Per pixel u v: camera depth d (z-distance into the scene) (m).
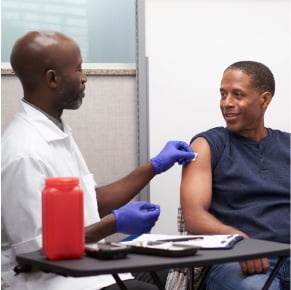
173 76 2.43
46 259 1.19
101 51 2.38
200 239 1.39
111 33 2.38
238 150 1.92
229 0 2.45
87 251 1.22
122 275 1.71
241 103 1.90
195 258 1.17
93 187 1.86
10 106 2.30
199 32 2.44
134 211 1.48
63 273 1.11
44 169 1.60
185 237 1.42
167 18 2.42
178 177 2.45
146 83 2.38
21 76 1.74
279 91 2.48
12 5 2.30
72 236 1.19
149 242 1.29
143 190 2.39
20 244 1.56
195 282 1.68
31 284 1.57
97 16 2.38
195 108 2.45
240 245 1.34
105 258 1.17
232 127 1.92
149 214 1.49
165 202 2.45
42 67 1.71
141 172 2.02
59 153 1.71
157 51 2.42
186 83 2.44
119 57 2.39
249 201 1.87
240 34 2.46
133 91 2.40
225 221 1.86
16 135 1.65
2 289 1.62
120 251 1.18
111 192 2.01
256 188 1.86
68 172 1.71
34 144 1.62
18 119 1.71
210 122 2.46
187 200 1.82
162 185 2.45
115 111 2.38
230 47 2.46
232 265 1.73
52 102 1.74
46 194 1.19
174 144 2.02
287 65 2.49
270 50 2.49
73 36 2.36
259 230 1.82
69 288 1.56
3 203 1.59
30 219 1.55
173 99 2.44
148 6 2.41
